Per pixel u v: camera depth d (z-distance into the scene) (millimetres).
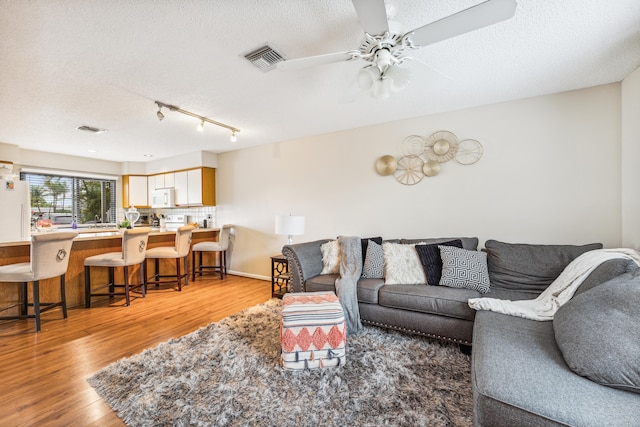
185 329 2689
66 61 2012
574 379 1102
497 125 2889
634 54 1995
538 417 993
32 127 3500
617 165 2414
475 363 1312
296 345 1938
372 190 3600
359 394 1672
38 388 1761
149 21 1604
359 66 2135
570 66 2172
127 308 3295
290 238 3766
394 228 3455
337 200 3873
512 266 2420
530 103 2748
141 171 5988
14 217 3744
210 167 5176
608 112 2451
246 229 4871
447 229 3135
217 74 2234
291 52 1953
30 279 2584
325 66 2137
